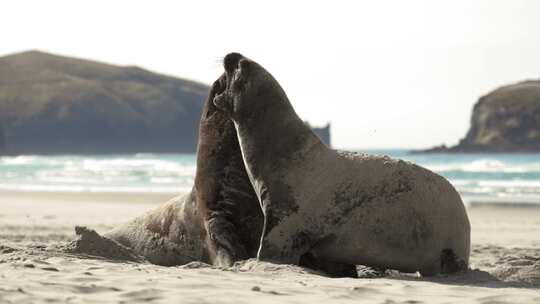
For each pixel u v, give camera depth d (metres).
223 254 18.73
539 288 15.70
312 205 17.77
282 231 17.89
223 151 19.58
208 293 13.30
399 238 17.34
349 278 16.47
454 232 17.66
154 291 13.23
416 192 17.42
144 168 134.88
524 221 43.84
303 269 17.06
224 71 19.64
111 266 16.95
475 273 17.55
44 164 181.62
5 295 12.33
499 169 107.75
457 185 80.12
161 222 20.73
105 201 59.84
